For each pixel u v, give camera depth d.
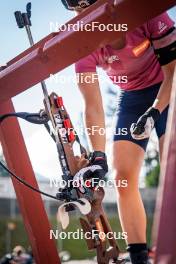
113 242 2.47
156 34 2.54
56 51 2.27
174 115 1.46
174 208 1.34
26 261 8.91
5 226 28.77
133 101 2.91
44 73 2.43
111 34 2.05
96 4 2.12
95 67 2.82
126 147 2.69
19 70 2.44
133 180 2.63
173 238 1.30
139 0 1.86
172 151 1.41
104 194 2.50
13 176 2.64
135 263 2.51
